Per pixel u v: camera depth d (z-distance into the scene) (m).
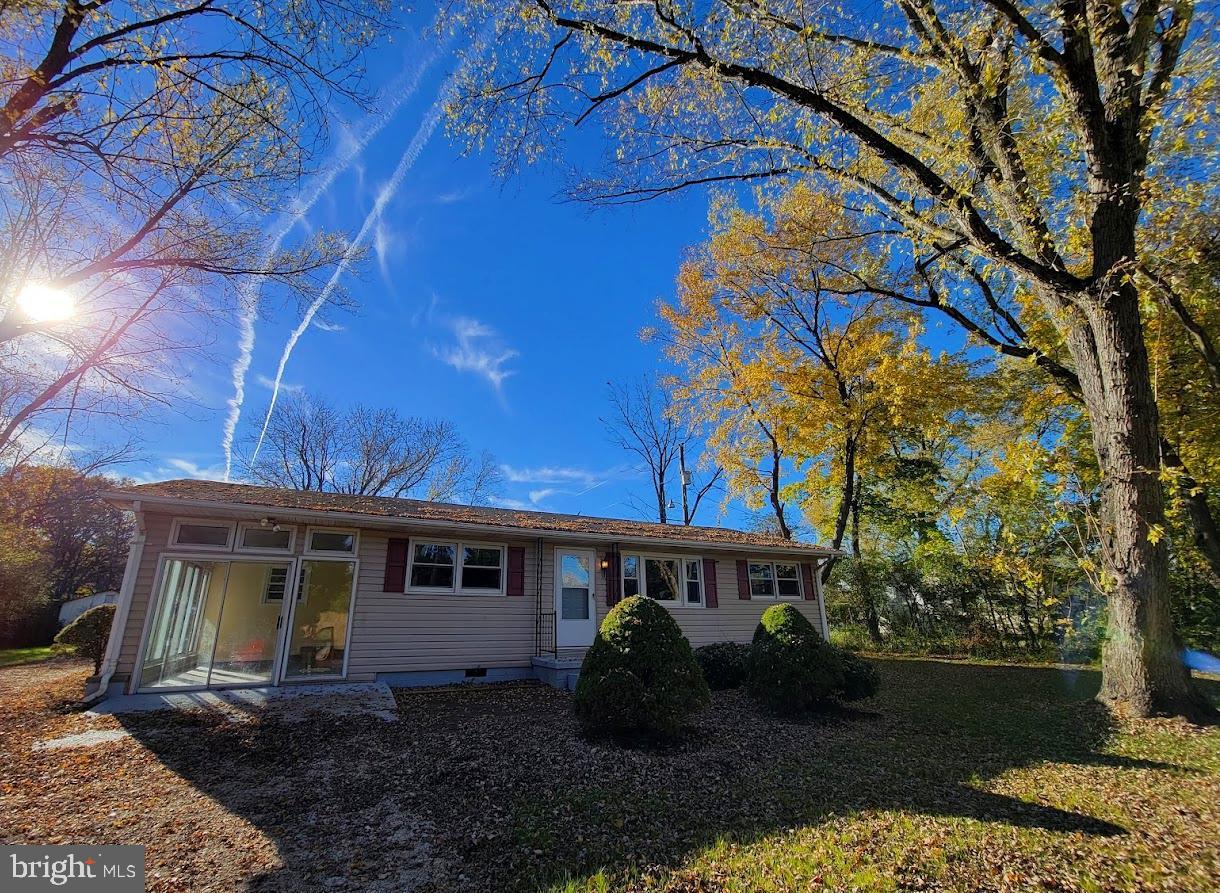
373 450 30.56
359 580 10.61
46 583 23.42
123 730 7.07
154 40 6.23
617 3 6.82
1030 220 7.23
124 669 8.74
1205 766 5.24
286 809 4.75
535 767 5.81
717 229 13.20
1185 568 14.51
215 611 12.27
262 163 8.09
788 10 6.94
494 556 12.12
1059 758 5.88
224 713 7.85
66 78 5.84
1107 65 6.58
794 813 4.60
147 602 9.02
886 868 3.54
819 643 8.86
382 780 5.43
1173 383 10.80
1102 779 5.11
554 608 12.43
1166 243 8.30
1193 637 14.56
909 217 7.71
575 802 4.89
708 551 14.91
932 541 19.08
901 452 22.39
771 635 9.01
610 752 6.34
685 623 14.03
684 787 5.28
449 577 11.52
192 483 11.06
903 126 7.72
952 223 8.17
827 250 13.76
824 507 22.61
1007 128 7.35
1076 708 7.91
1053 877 3.36
